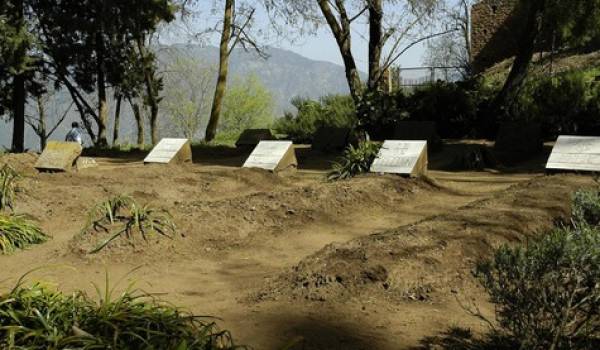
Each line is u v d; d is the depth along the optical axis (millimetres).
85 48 30609
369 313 4906
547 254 3594
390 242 6062
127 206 8805
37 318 3576
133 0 29656
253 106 48344
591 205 5680
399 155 11555
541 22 19406
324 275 5480
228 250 7227
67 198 9789
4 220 7566
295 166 13656
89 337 3350
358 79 19625
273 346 4289
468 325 4641
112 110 44844
